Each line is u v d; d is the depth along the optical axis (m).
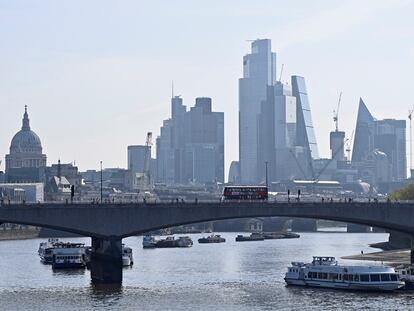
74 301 195.88
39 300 197.50
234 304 191.62
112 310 182.38
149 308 185.38
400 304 190.62
